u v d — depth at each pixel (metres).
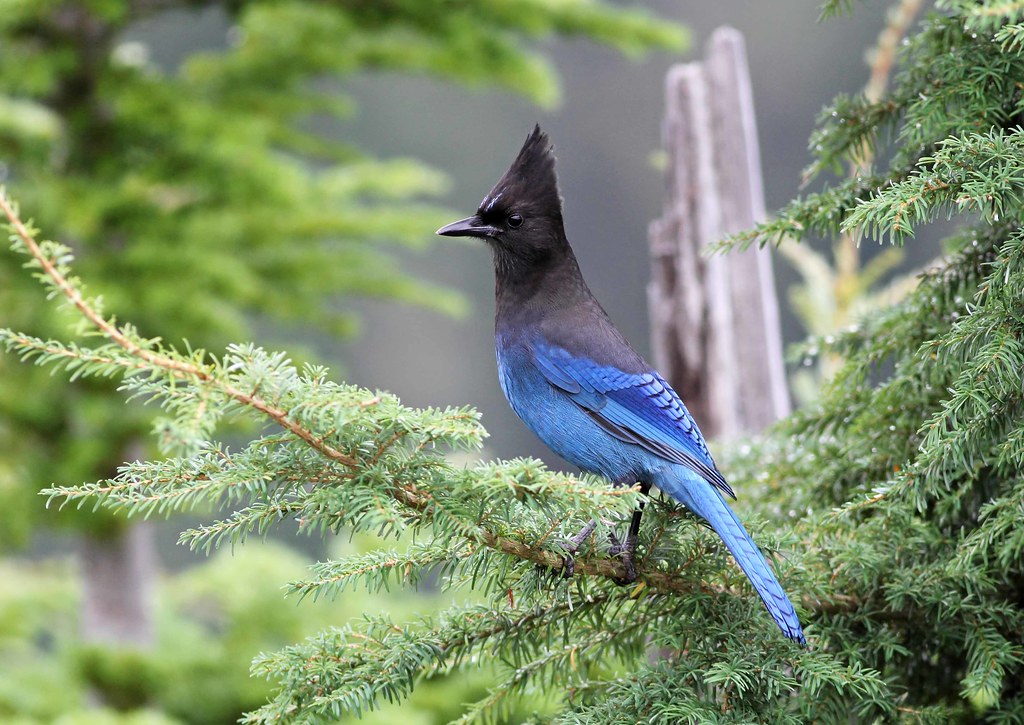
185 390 4.91
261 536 5.66
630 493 5.39
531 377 8.54
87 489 5.40
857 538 7.02
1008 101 6.61
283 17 15.75
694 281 12.00
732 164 11.93
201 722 15.21
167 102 14.79
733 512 6.66
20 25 14.78
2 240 14.01
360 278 16.78
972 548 6.17
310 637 6.27
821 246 18.59
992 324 6.01
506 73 16.22
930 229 25.31
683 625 6.46
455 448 5.32
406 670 6.17
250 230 15.55
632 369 8.17
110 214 14.59
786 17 37.44
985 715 7.02
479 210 8.77
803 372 12.76
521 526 6.03
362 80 43.06
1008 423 6.15
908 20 11.30
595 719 6.12
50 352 4.75
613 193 43.19
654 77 42.94
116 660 14.78
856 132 7.41
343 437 5.38
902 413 7.45
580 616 6.68
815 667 6.06
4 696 14.26
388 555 6.10
